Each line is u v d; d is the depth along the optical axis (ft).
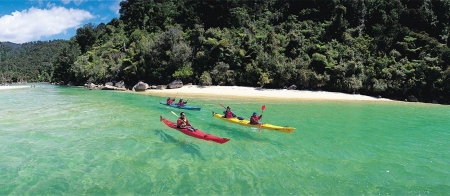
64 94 135.95
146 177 35.06
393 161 41.52
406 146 49.19
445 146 49.44
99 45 253.85
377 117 75.97
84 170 37.14
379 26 150.82
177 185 32.96
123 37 237.04
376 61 131.85
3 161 40.29
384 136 55.77
